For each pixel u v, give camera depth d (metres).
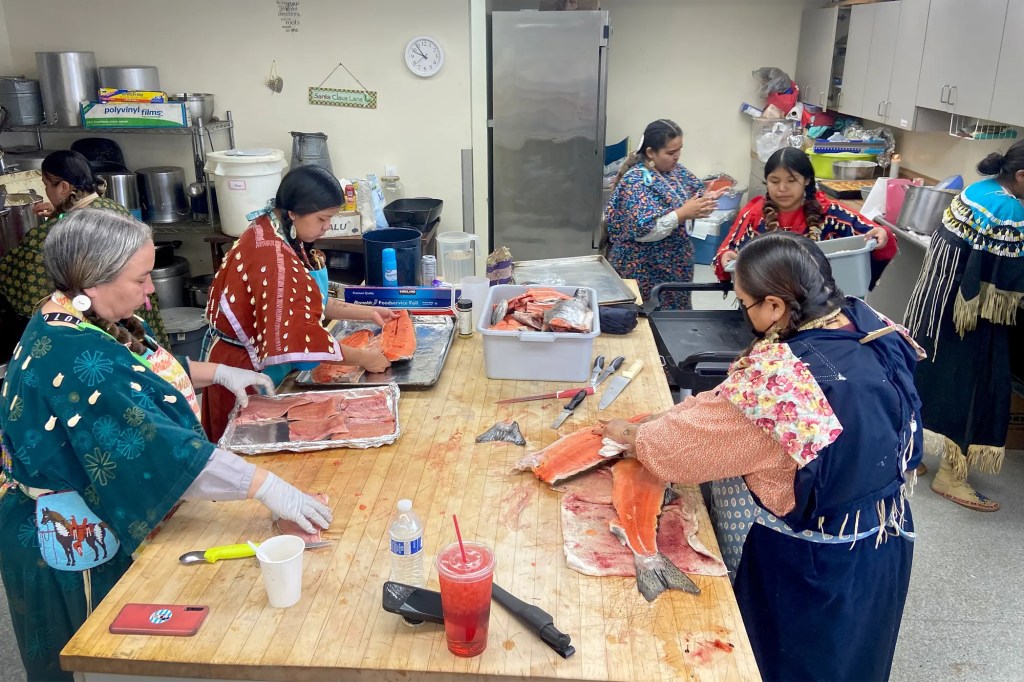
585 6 5.27
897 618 1.73
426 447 1.88
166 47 4.48
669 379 2.46
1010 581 2.78
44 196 3.70
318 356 2.12
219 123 4.47
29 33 4.45
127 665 1.24
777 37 6.25
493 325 2.35
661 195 3.50
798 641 1.61
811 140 5.79
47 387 1.44
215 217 4.46
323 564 1.46
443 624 1.29
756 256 1.54
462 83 4.54
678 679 1.20
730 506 1.67
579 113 4.82
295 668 1.23
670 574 1.42
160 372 1.74
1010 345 3.36
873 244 2.70
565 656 1.24
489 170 4.99
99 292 1.52
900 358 1.57
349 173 4.72
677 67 6.34
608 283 2.98
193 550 1.50
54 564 1.60
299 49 4.48
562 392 2.16
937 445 3.26
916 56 4.39
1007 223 2.82
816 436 1.41
